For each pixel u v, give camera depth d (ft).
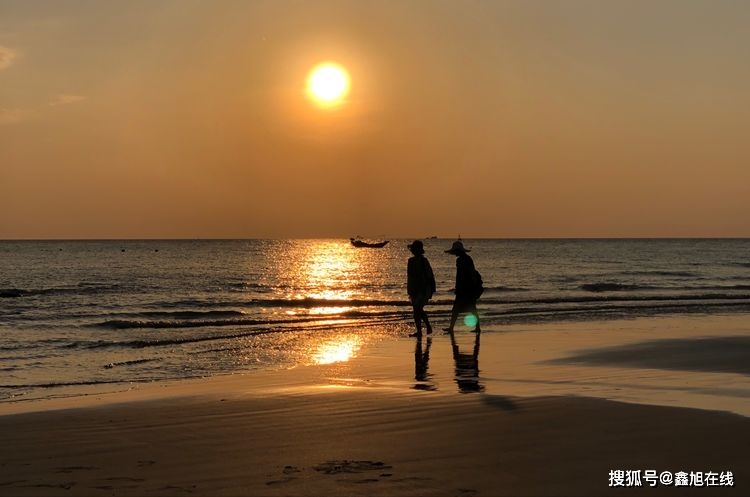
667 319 75.46
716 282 170.19
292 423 27.30
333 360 48.29
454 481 19.63
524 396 32.35
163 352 55.83
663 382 37.42
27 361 53.01
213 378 43.21
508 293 132.57
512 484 19.31
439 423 26.76
